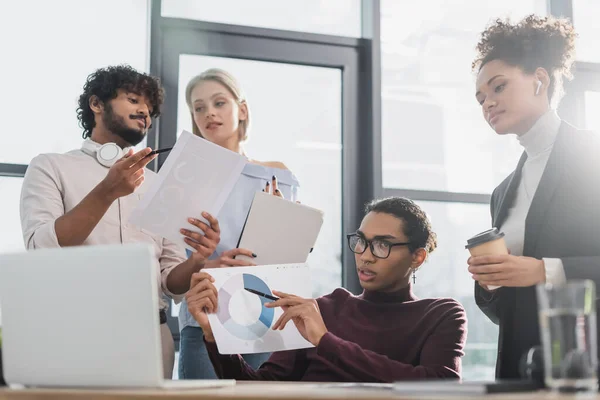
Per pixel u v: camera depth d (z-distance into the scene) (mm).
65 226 2100
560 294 1000
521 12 3744
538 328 1723
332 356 1677
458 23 3662
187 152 2047
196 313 1722
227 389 1208
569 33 1837
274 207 2094
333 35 3506
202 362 2508
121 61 3221
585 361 993
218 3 3391
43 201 2246
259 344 1719
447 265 3482
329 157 3461
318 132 3463
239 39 3383
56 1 3158
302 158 3422
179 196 2045
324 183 3434
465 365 3424
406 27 3592
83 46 3174
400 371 1688
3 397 1113
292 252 2100
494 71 1830
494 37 1854
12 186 3021
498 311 1841
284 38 3432
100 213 2117
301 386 1341
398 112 3531
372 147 3424
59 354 1194
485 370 3441
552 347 1006
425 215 2010
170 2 3320
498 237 1602
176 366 3039
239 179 2580
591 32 3770
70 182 2330
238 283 1758
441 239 3498
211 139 2936
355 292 3344
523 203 1870
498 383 1031
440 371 1723
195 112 2973
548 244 1723
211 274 1757
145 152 2061
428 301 1922
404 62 3570
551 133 1825
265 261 2082
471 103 3629
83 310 1170
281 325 1695
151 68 3236
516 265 1570
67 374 1190
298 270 1805
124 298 1139
